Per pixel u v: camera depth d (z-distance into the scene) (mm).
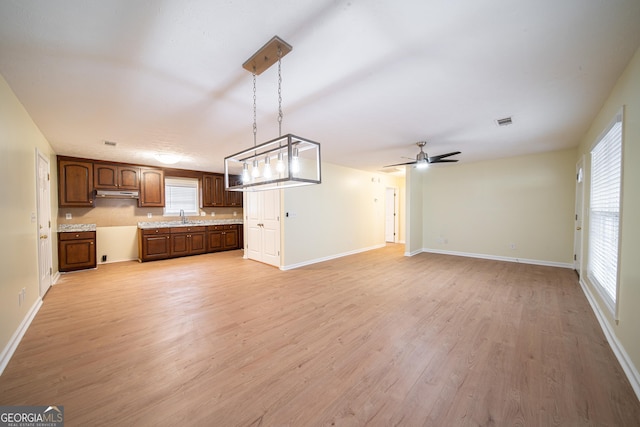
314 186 5289
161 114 2645
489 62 1766
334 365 1863
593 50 1636
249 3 1240
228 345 2135
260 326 2475
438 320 2576
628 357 1772
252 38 1504
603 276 2582
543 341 2160
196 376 1744
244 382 1687
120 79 1946
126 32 1433
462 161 5484
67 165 4617
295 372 1787
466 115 2752
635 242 1755
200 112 2598
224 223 6926
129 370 1803
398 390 1604
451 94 2252
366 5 1261
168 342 2182
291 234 4836
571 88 2154
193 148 4078
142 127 3051
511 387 1622
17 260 2248
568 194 4562
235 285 3773
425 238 6441
